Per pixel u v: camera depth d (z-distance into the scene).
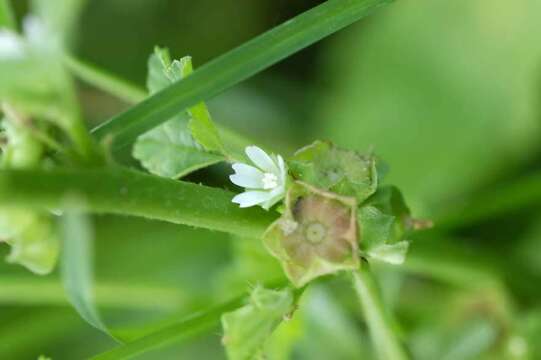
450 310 0.33
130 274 0.34
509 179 0.34
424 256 0.31
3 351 0.34
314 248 0.24
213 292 0.32
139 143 0.25
